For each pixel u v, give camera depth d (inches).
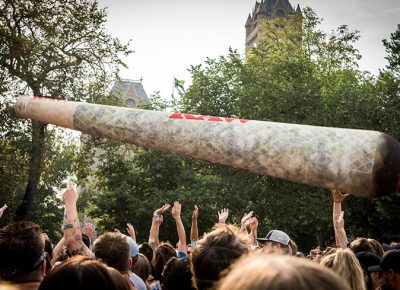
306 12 1444.4
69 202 139.5
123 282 77.4
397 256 135.3
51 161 1040.2
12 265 98.4
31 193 1060.5
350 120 1197.1
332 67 1485.0
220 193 1279.5
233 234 97.1
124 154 1374.3
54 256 189.9
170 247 233.3
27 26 957.2
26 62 901.2
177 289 128.1
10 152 951.6
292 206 1182.9
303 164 49.2
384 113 1179.3
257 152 51.1
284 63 1278.3
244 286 26.4
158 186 1357.0
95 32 1000.2
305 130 50.7
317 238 1406.3
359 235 1300.4
